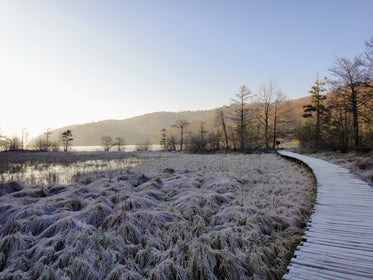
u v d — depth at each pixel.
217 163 16.86
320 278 2.94
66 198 6.72
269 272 3.76
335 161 14.73
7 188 8.21
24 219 5.15
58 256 4.04
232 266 3.80
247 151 29.97
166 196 7.38
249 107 35.25
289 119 34.53
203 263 3.73
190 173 11.57
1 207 5.92
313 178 10.00
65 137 62.16
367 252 3.47
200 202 6.55
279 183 9.24
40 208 5.81
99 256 4.00
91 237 4.47
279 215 5.55
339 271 3.06
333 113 25.38
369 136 18.17
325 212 5.21
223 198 6.98
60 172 15.88
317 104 30.61
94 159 24.83
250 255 4.10
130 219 5.18
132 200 6.29
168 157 25.20
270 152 28.88
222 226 5.19
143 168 16.16
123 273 3.59
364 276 2.92
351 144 20.61
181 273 3.67
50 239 4.42
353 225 4.44
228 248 4.26
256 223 5.27
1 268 3.97
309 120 31.23
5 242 4.30
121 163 20.34
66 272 3.65
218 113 38.31
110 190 7.81
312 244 3.80
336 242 3.82
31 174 14.62
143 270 3.84
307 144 25.92
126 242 4.57
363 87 19.28
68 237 4.42
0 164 20.48
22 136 59.53
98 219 5.46
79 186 8.52
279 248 4.37
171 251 4.24
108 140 65.06
